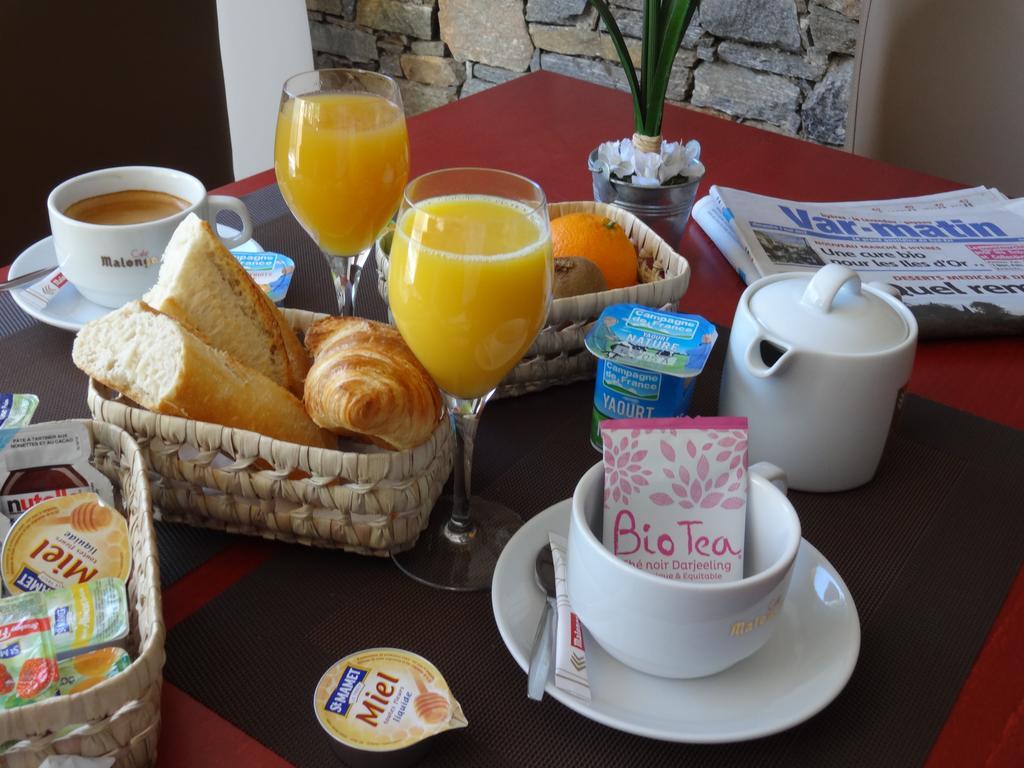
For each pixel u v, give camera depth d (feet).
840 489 2.18
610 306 2.32
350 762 1.50
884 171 3.79
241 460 1.84
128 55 4.52
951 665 1.76
